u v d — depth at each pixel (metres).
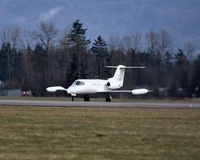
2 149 65.75
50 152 63.94
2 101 184.25
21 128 87.88
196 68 156.50
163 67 183.38
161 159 60.38
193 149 68.19
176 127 93.62
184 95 160.25
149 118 111.44
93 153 63.66
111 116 114.56
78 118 108.12
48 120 102.75
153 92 176.75
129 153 64.19
